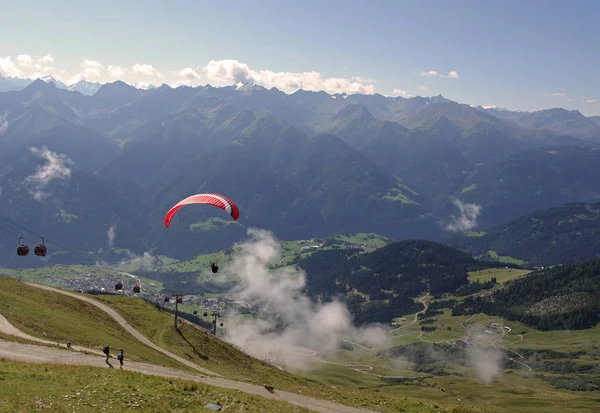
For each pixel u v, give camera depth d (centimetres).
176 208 6862
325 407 5884
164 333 12088
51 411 3731
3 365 4916
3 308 8600
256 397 5569
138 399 4462
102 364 6344
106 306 13350
